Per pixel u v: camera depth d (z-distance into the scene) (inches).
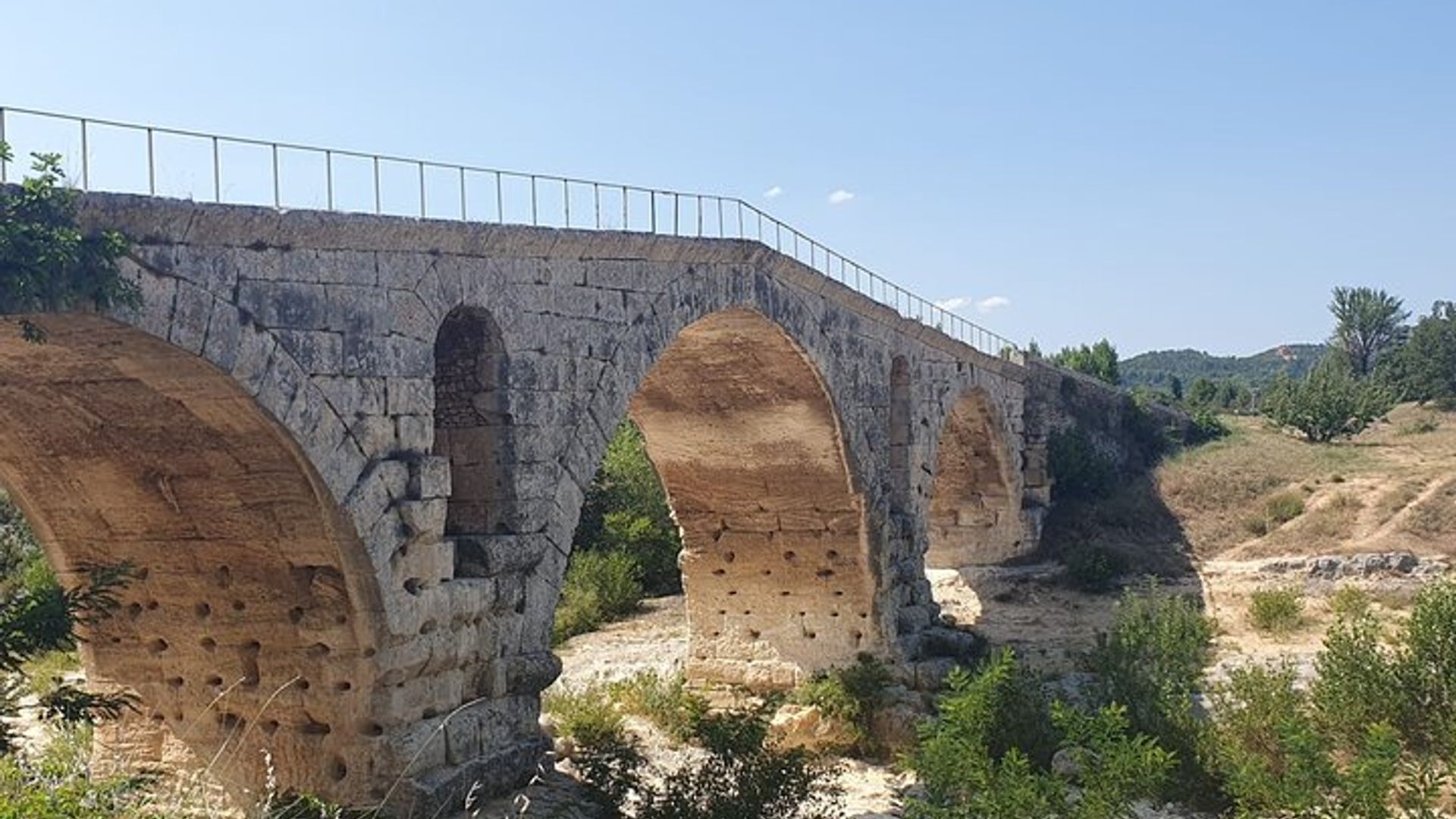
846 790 1072.8
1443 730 932.6
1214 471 2277.3
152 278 624.4
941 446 2085.4
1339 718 974.4
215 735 820.6
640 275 978.7
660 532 2172.7
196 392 681.0
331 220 706.2
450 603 797.2
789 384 1250.6
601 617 1879.9
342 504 725.9
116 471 756.6
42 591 552.7
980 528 2119.8
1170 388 5068.9
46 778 496.4
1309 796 737.6
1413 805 755.4
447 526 864.3
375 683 770.8
